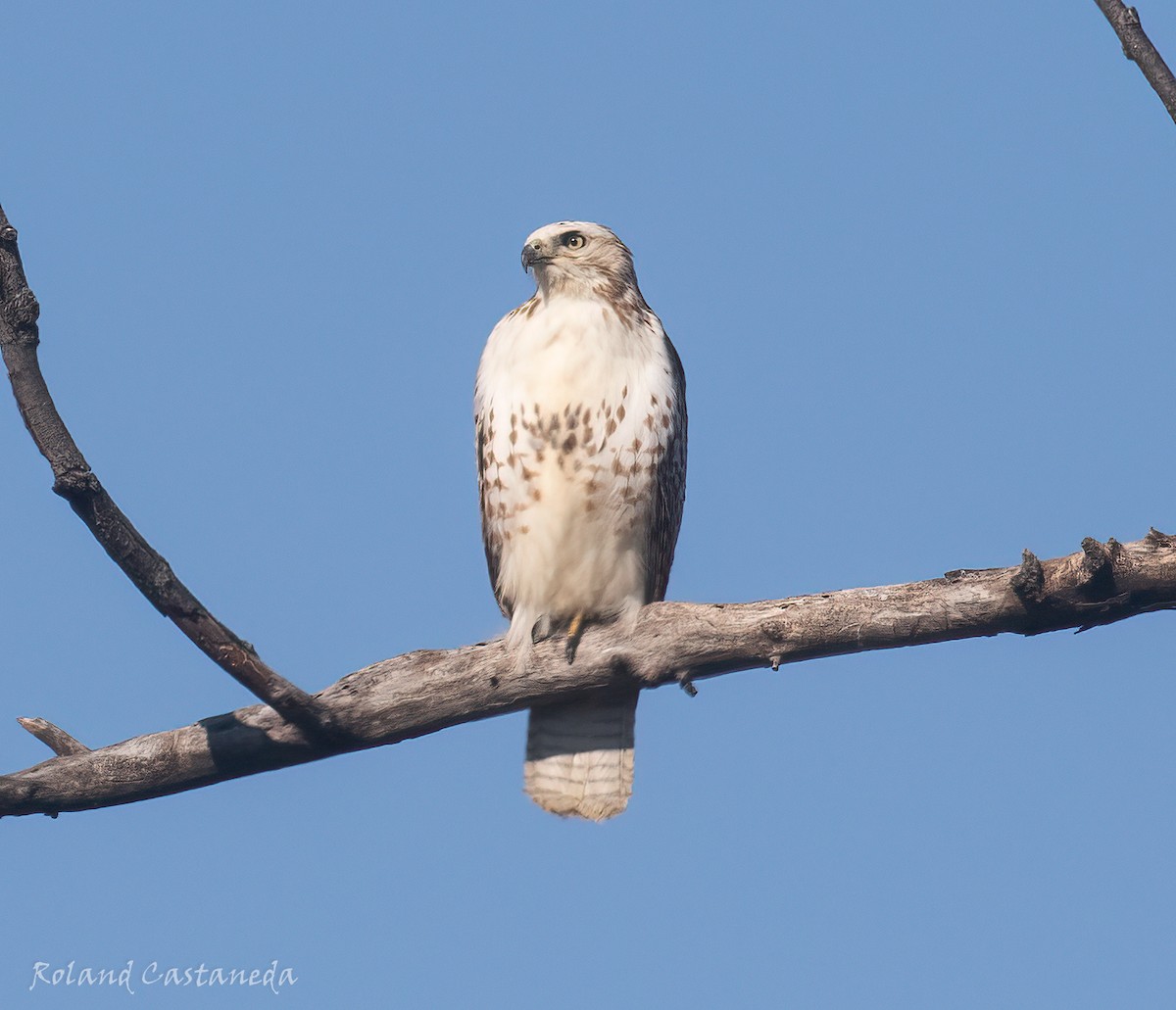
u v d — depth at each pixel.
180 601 9.58
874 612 10.32
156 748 10.70
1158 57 9.28
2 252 8.69
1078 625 10.05
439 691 11.03
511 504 13.07
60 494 8.96
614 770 12.88
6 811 10.61
